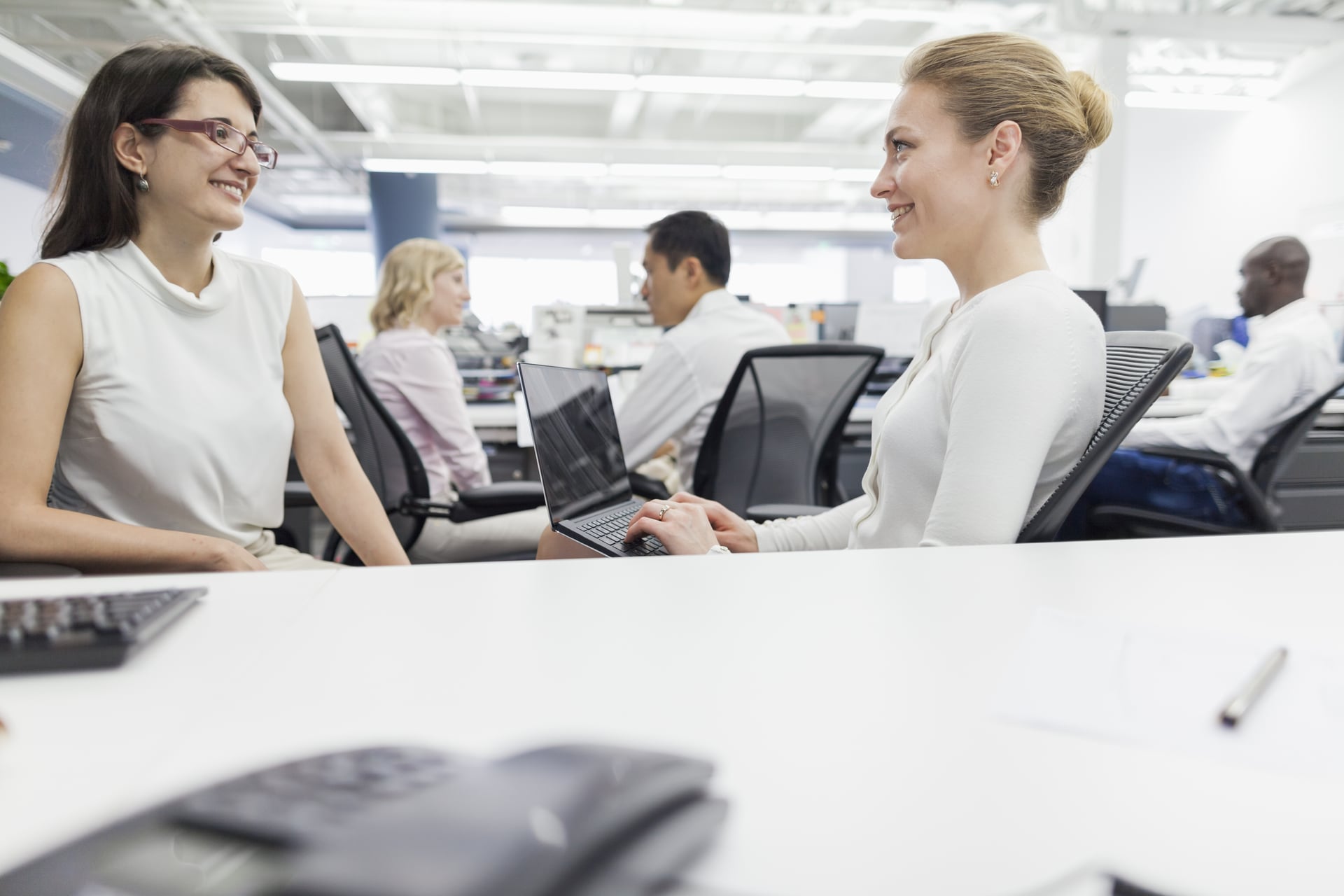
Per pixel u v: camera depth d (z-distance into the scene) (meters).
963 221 1.00
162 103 1.12
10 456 0.99
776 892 0.25
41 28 7.75
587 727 0.37
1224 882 0.27
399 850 0.19
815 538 1.17
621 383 3.19
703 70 9.51
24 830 0.28
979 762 0.34
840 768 0.34
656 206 14.42
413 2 6.62
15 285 1.07
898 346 3.83
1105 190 6.10
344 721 0.37
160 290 1.14
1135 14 5.98
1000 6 6.26
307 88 10.26
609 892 0.22
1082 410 0.90
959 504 0.85
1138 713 0.39
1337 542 0.73
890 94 7.00
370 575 0.62
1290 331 2.75
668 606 0.55
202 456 1.15
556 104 11.06
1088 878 0.27
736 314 2.17
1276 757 0.35
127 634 0.44
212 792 0.22
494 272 15.37
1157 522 1.75
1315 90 6.94
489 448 3.07
